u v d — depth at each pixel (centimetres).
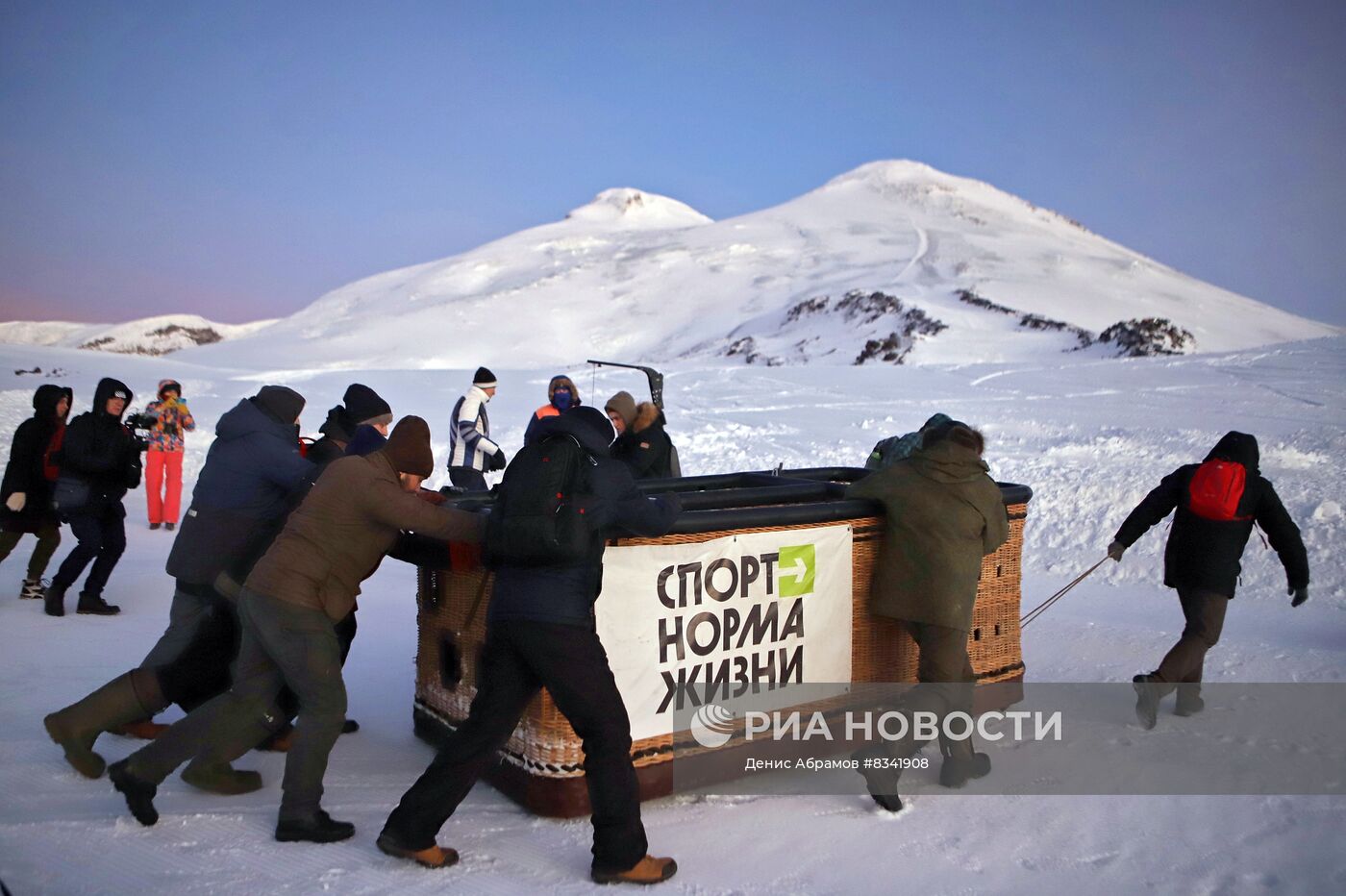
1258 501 512
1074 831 397
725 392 2691
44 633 680
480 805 418
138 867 348
